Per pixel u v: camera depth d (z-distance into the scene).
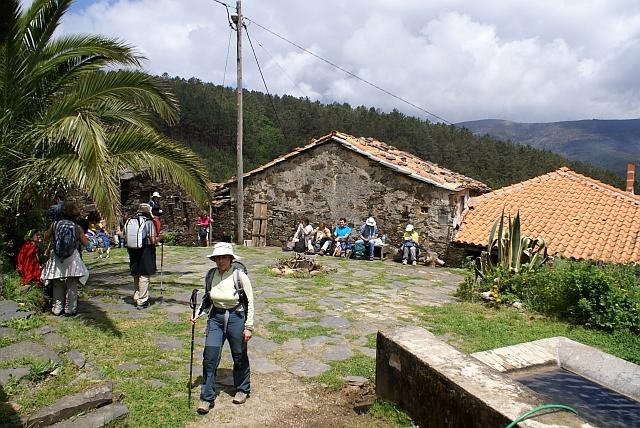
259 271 11.70
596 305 7.43
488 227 14.95
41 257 7.29
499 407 3.07
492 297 8.87
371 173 16.14
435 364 3.81
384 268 13.27
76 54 7.47
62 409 3.85
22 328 5.40
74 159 6.45
